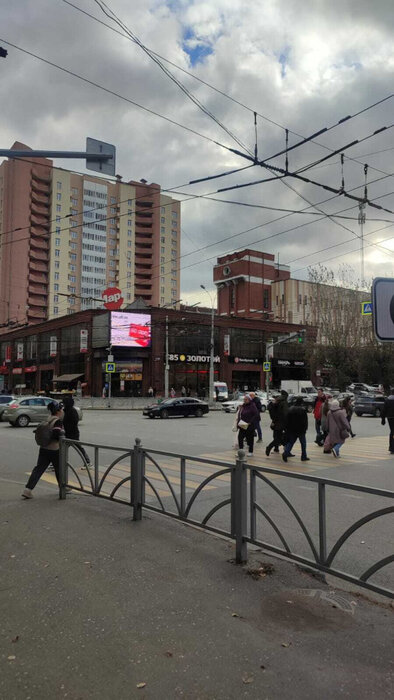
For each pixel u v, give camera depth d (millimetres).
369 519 3479
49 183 94938
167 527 5449
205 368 50375
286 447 10789
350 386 50000
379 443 14773
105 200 101188
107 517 5887
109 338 45500
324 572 3820
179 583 3900
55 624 3230
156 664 2752
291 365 56312
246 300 68312
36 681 2605
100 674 2664
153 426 21703
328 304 51281
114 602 3555
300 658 2805
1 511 6219
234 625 3201
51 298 94000
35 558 4480
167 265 108312
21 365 63250
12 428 21406
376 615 3367
